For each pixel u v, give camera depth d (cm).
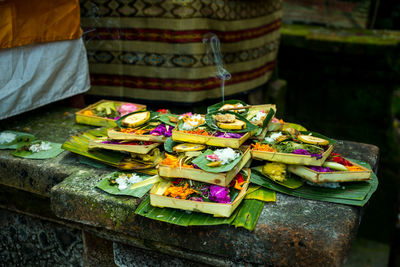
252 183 193
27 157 225
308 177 185
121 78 359
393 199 495
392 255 472
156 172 202
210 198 170
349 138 531
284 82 489
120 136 208
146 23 332
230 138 185
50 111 302
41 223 246
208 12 330
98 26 346
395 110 667
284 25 584
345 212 172
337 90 521
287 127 230
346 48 482
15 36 248
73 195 190
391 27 629
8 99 255
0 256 277
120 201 182
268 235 161
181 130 201
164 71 344
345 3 565
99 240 226
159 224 175
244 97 410
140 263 203
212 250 170
